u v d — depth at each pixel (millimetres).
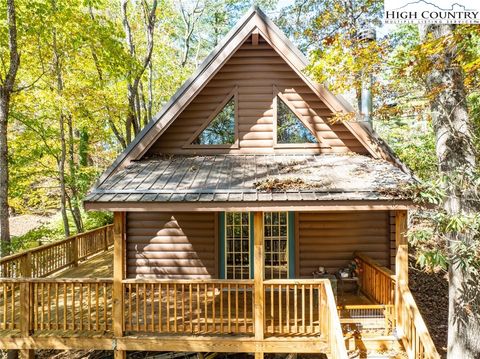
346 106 8500
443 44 5406
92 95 13359
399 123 14594
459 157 6312
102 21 16281
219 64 8578
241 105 9031
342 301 8008
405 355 6340
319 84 8508
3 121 9969
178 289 8945
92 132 18469
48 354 8312
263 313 6484
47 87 13844
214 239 8953
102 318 7297
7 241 9883
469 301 5914
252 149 9047
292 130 9086
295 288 6570
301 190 6473
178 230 9062
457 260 5535
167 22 22250
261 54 8984
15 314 7414
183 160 8648
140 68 13703
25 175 15484
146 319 6797
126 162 8422
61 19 11406
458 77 6258
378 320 6980
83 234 12250
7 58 12344
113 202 6297
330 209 6230
